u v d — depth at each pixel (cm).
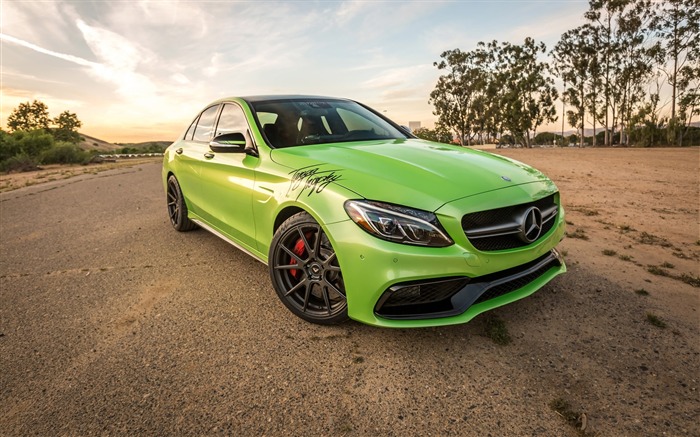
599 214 534
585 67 4912
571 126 5112
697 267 333
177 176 433
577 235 425
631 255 363
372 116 388
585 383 194
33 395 196
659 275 317
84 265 371
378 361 214
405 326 208
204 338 241
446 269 203
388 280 204
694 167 1156
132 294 305
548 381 196
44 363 221
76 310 282
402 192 213
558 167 1189
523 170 269
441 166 247
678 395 185
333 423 173
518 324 248
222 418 177
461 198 213
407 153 272
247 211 296
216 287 312
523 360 212
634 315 256
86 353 229
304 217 241
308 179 243
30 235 487
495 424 171
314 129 327
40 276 348
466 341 230
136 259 382
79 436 169
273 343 233
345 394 190
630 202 621
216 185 341
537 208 232
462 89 6044
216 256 381
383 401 185
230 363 216
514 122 5388
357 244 210
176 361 219
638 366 206
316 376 204
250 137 310
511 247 224
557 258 263
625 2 4569
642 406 179
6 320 271
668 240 411
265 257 290
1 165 2227
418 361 213
